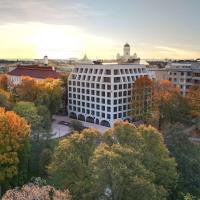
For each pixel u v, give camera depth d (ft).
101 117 495.82
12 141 238.27
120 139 205.77
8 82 570.05
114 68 476.95
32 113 344.90
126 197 168.14
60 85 527.81
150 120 465.47
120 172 165.48
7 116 254.06
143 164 194.29
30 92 475.31
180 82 622.95
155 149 202.18
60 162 194.80
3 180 232.12
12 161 232.73
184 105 451.12
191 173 215.31
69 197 158.92
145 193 164.25
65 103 563.07
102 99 490.08
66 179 187.42
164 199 179.93
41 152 281.54
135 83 481.87
